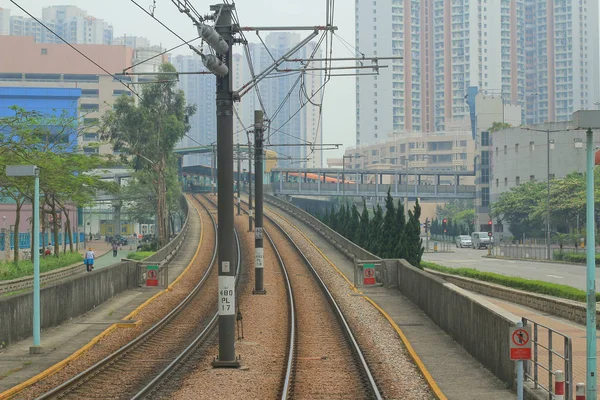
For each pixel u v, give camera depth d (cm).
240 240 9975
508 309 4566
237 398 2223
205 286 6269
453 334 3347
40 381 2536
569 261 9825
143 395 2219
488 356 2581
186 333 3791
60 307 3962
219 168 2962
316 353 3114
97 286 4797
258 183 5628
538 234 14312
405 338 3381
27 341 3400
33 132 7281
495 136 17125
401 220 6844
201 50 2600
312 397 2223
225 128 2962
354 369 2714
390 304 4894
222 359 2839
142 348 3269
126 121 11338
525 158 15788
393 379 2508
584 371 2473
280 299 5278
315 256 8412
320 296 5419
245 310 4684
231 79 2961
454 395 2184
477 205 19075
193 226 11738
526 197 14250
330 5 2983
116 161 10169
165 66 11594
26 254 9769
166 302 5144
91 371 2634
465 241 16112
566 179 13162
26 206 12050
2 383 2452
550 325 3734
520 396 1789
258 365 2850
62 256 8812
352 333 3616
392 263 5847
